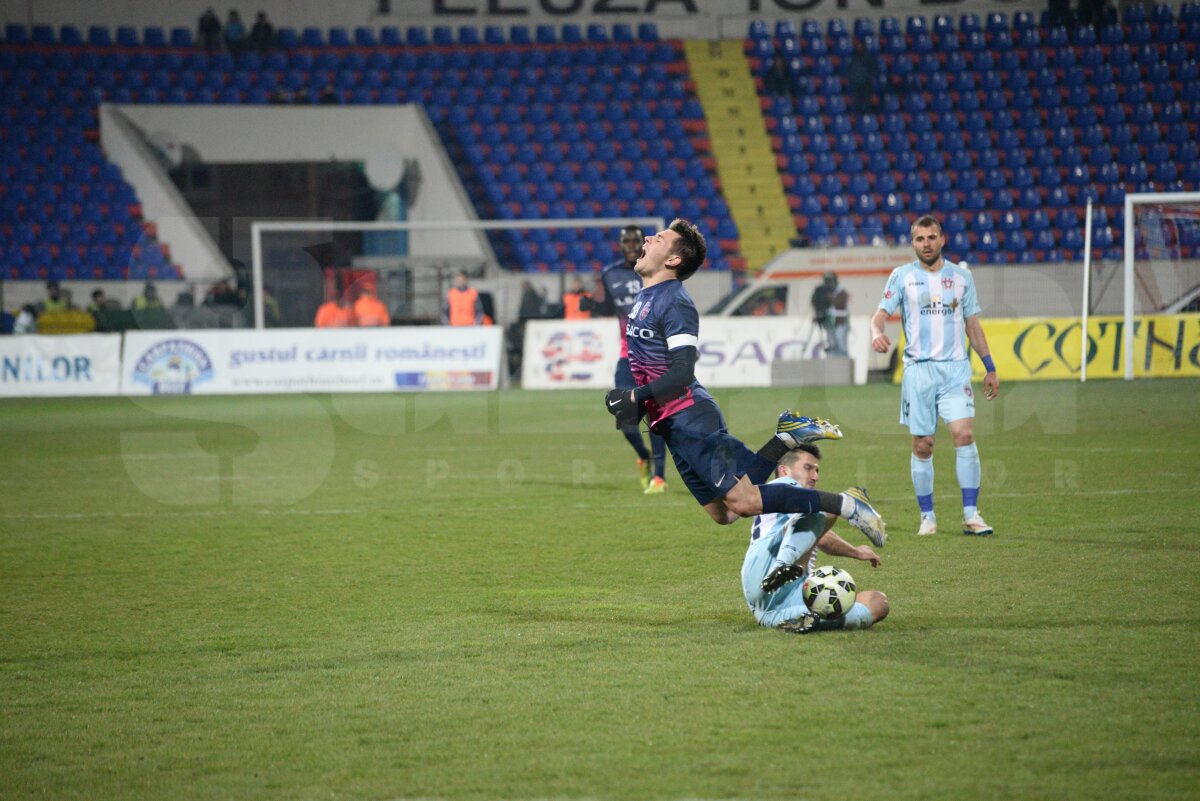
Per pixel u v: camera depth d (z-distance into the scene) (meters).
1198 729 8.12
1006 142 61.66
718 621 11.51
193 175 57.84
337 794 7.41
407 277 52.16
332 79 63.03
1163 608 11.44
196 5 65.38
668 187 61.00
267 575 14.35
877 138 62.28
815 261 52.44
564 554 15.30
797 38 67.06
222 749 8.27
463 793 7.37
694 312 11.57
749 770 7.59
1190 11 64.75
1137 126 61.19
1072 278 52.50
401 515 18.70
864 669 9.66
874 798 7.11
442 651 10.65
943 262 15.99
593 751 8.01
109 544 16.59
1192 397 33.97
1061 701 8.74
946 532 16.00
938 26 65.94
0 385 45.31
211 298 50.31
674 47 66.50
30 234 55.47
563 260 58.53
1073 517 16.73
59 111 59.31
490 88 64.19
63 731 8.72
